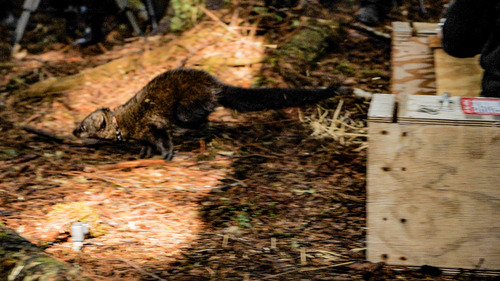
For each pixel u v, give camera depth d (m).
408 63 6.55
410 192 4.21
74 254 4.84
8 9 13.19
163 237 5.26
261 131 8.03
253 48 10.33
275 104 7.62
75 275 3.88
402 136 4.11
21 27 11.80
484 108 4.16
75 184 6.55
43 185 6.52
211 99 7.52
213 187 6.48
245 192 6.34
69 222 5.46
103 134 7.32
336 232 5.38
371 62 9.77
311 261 4.75
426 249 4.32
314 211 5.86
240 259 4.79
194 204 6.04
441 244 4.28
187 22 11.43
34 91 9.48
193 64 9.99
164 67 10.12
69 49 11.65
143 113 7.30
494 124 3.96
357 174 6.77
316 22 10.64
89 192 6.32
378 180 4.24
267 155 7.36
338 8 11.30
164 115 7.36
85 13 11.77
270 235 5.33
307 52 9.87
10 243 4.26
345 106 8.48
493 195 4.10
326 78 9.33
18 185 6.52
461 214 4.18
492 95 4.55
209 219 5.70
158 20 12.31
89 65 10.86
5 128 8.35
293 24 10.76
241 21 11.19
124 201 6.09
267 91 7.59
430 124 4.04
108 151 7.73
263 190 6.38
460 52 4.70
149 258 4.79
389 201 4.27
